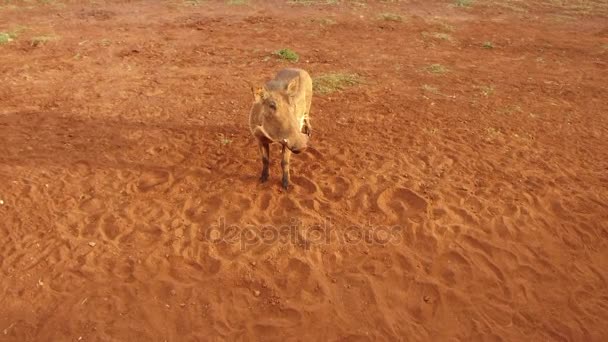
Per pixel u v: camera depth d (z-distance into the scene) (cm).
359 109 992
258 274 545
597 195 708
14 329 472
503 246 601
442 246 595
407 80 1180
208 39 1502
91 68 1207
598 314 525
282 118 554
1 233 589
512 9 2041
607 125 949
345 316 503
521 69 1300
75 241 580
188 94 1055
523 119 964
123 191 681
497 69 1293
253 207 651
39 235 589
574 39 1612
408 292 536
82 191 678
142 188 690
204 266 554
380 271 557
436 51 1450
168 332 479
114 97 1023
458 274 559
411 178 730
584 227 644
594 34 1680
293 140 555
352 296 524
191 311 500
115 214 630
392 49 1454
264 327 487
